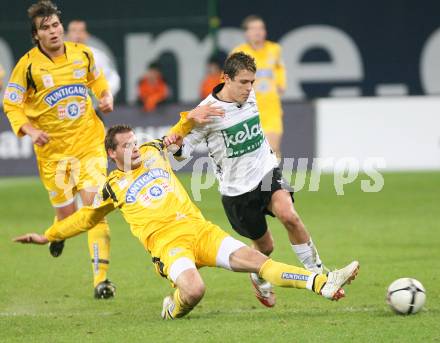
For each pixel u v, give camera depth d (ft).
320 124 220.23
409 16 250.57
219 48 250.98
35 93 104.88
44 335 79.51
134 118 224.94
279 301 96.12
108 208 88.38
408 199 178.70
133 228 87.35
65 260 125.08
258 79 172.76
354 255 123.54
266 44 173.78
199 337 76.28
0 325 84.89
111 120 224.94
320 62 254.47
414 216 158.81
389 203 174.81
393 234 140.87
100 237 101.50
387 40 251.80
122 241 140.56
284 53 254.68
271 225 154.81
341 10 252.21
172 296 84.89
